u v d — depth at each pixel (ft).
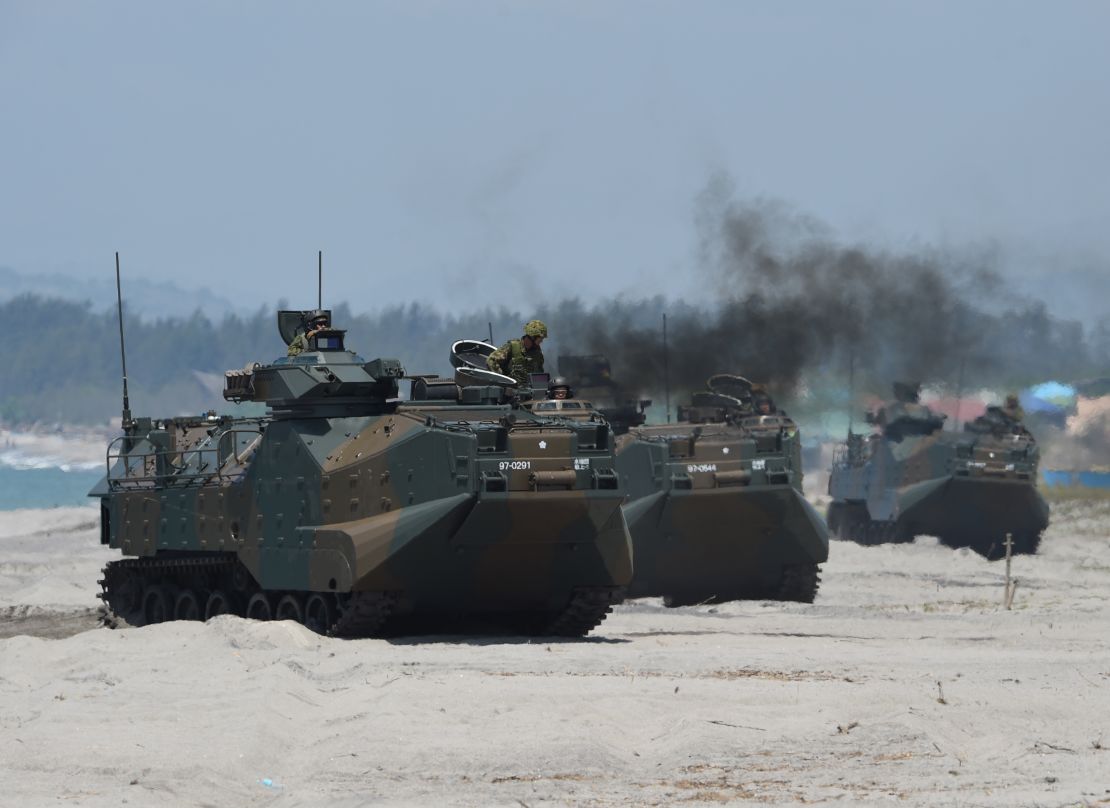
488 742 196.65
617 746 200.34
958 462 651.66
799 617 393.91
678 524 437.17
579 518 312.71
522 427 314.55
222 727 204.74
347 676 251.19
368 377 334.24
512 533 309.83
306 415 335.88
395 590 313.73
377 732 201.77
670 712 219.00
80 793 175.52
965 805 169.37
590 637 340.18
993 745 202.80
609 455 316.60
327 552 315.78
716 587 455.22
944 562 616.39
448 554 310.04
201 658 274.77
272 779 185.06
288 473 330.75
